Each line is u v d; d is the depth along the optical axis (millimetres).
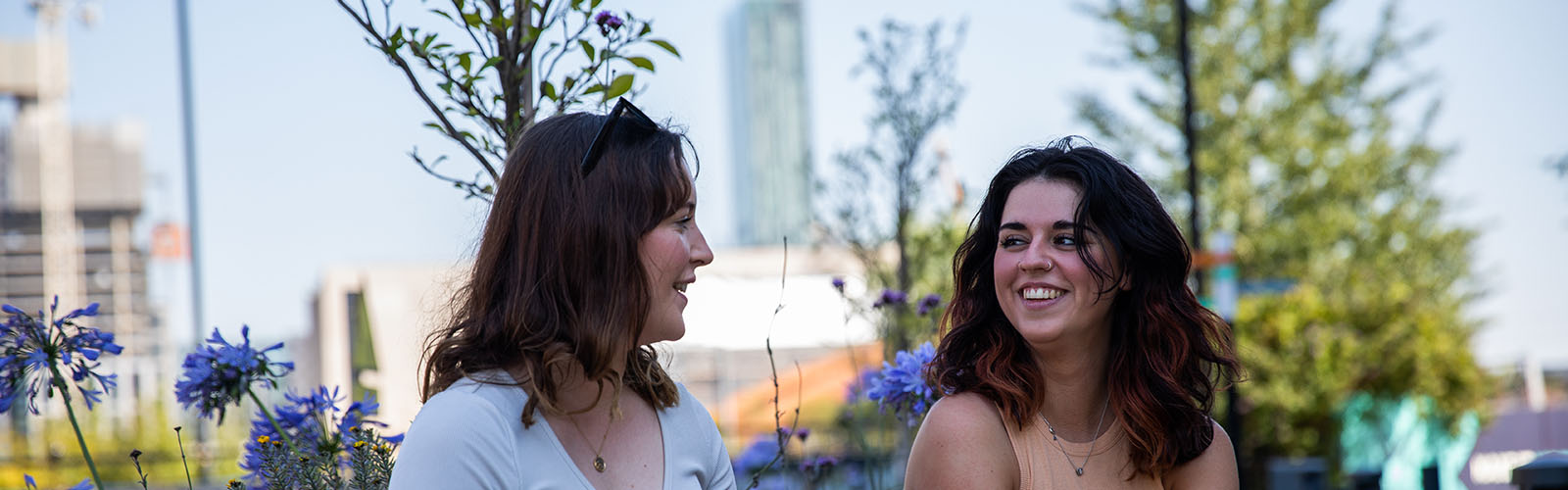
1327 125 17906
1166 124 17703
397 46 2180
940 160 6312
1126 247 2137
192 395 2195
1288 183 17969
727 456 1902
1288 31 17797
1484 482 14562
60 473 11664
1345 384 14258
